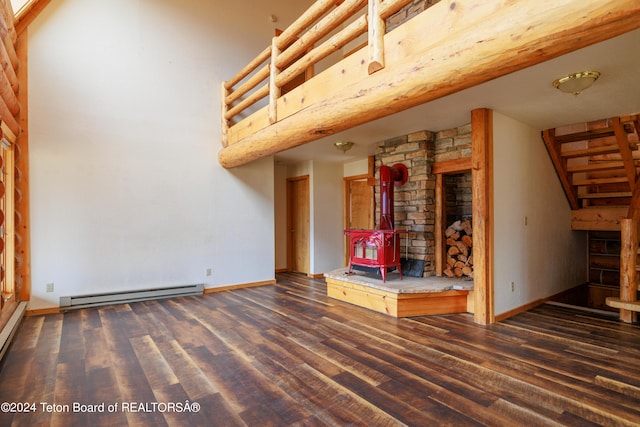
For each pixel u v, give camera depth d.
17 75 3.87
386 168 4.46
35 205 3.98
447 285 3.97
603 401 2.07
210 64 5.29
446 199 5.06
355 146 5.52
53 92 4.10
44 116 4.04
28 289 3.94
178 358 2.72
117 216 4.51
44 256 4.03
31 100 3.96
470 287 3.89
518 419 1.88
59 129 4.13
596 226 5.18
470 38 1.85
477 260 3.65
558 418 1.89
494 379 2.35
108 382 2.32
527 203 4.30
